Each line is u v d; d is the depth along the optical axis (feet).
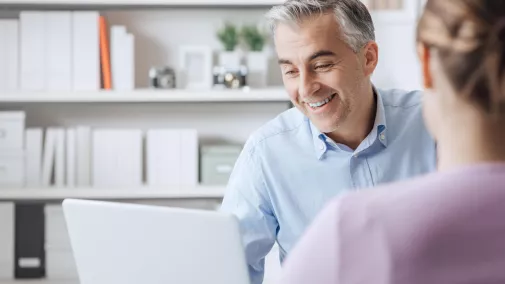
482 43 2.52
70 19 12.37
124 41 12.50
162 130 12.66
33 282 12.50
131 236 4.72
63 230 12.64
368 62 6.07
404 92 6.62
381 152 6.33
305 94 5.79
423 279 2.56
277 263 8.66
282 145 6.38
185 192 12.50
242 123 13.57
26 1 12.41
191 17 13.35
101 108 13.44
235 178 6.45
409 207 2.63
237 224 4.34
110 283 4.94
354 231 2.68
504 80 2.52
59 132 12.59
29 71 12.35
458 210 2.58
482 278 2.53
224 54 12.80
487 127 2.60
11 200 13.19
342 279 2.67
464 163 2.65
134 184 12.66
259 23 13.39
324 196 6.31
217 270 4.50
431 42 2.64
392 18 12.50
